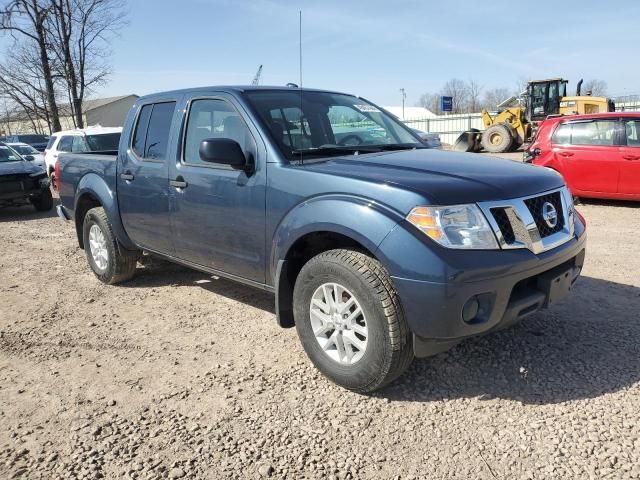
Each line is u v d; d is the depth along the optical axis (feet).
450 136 127.34
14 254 25.08
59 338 14.43
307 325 11.53
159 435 9.86
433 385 11.28
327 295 11.07
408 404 10.62
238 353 13.16
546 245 10.65
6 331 15.05
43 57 107.04
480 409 10.37
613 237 24.11
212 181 13.33
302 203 11.30
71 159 19.97
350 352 10.93
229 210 12.99
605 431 9.52
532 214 10.69
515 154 74.33
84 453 9.38
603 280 17.65
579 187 32.53
